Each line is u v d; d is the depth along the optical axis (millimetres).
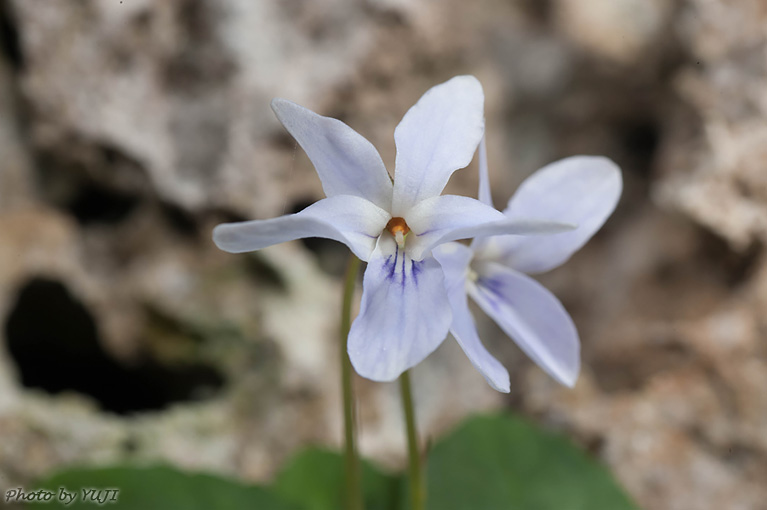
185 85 138
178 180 137
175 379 136
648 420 136
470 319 102
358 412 138
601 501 118
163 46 137
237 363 135
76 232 136
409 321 96
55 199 138
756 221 138
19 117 136
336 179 98
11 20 135
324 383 136
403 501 119
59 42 133
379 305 96
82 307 132
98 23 134
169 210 137
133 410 137
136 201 138
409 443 107
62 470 111
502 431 121
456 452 120
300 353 135
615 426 136
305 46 140
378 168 98
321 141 97
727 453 134
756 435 133
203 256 137
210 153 137
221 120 137
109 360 135
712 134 141
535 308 106
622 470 134
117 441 127
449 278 101
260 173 137
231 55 137
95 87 134
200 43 138
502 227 93
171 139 137
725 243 140
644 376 142
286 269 138
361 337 95
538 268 107
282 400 134
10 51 136
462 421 121
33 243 130
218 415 133
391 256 98
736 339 137
